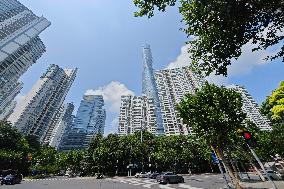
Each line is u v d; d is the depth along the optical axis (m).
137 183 35.41
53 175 91.81
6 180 36.84
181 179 34.47
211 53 7.80
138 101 191.38
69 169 100.81
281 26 6.48
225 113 19.52
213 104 19.83
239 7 6.23
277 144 28.61
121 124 182.75
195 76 181.38
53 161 92.69
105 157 69.38
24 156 76.50
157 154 69.06
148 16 8.35
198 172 75.94
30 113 149.12
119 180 45.06
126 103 193.25
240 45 7.02
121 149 70.94
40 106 160.25
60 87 188.88
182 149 71.00
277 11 6.14
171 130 160.88
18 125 139.38
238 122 19.20
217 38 7.22
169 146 72.94
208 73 8.06
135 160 72.69
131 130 176.38
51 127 197.38
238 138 22.73
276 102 20.06
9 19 165.00
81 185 33.44
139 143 72.19
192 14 7.69
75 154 88.44
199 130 19.56
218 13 6.61
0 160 65.31
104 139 74.31
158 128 192.25
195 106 19.91
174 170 71.75
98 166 69.81
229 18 6.45
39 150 91.88
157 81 191.62
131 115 185.38
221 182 31.45
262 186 23.16
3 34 151.62
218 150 19.41
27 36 172.38
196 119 19.59
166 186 28.70
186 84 180.00
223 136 19.20
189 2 7.76
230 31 6.84
